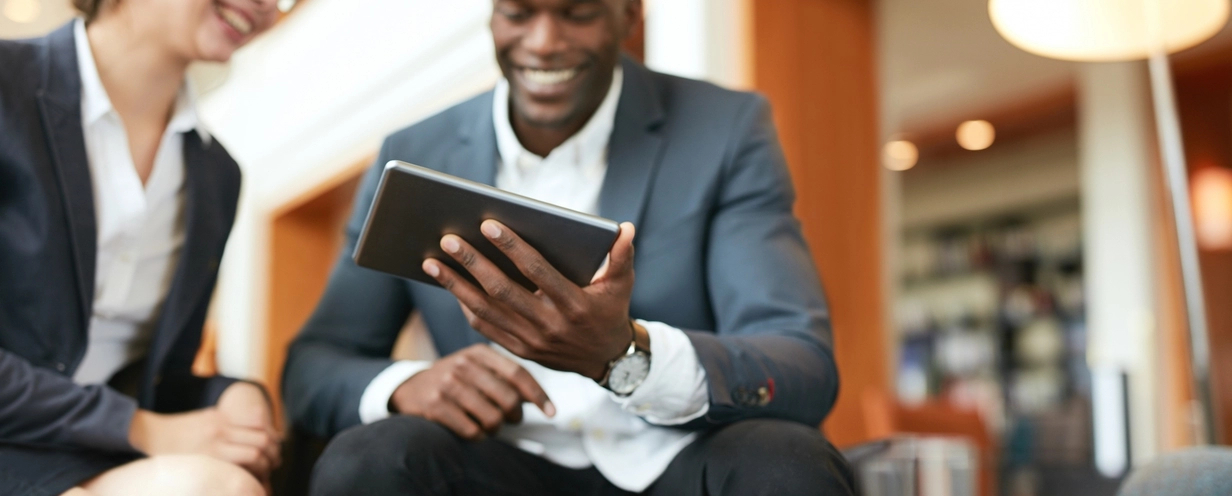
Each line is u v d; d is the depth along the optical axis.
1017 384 8.12
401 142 1.61
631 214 1.44
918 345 8.96
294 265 5.77
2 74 1.38
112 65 1.51
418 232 1.08
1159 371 5.34
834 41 3.05
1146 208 5.59
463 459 1.29
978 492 3.62
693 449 1.26
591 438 1.40
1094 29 2.38
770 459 1.12
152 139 1.59
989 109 7.05
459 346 1.50
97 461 1.33
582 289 1.11
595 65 1.43
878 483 2.27
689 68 2.82
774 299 1.37
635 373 1.20
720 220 1.45
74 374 1.44
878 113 3.12
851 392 2.97
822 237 2.96
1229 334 5.36
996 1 2.32
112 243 1.51
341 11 5.04
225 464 1.29
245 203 6.12
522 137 1.53
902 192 9.27
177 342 1.63
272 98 5.84
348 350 1.57
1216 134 5.62
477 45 3.83
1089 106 5.93
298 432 1.51
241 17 1.53
